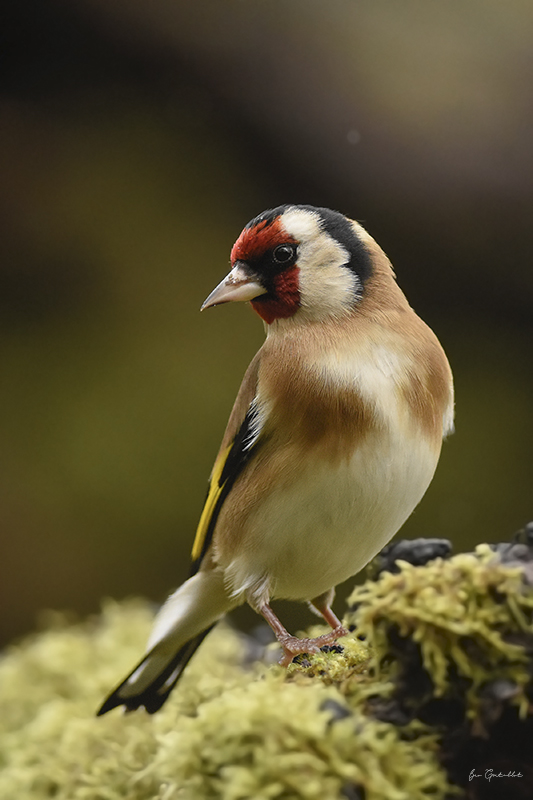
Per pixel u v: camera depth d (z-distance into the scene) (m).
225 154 12.80
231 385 11.79
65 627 7.22
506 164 11.84
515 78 12.02
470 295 12.18
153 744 4.57
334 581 5.23
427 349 4.89
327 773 3.34
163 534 11.20
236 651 6.27
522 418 11.48
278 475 4.78
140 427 11.60
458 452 11.30
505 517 10.98
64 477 11.42
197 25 12.74
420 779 3.45
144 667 5.40
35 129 12.98
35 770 4.64
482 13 12.55
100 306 12.29
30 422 11.65
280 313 5.09
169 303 12.29
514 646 3.48
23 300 12.31
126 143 12.93
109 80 13.13
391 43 12.45
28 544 11.07
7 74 13.18
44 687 6.07
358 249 5.10
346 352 4.79
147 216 12.62
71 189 12.73
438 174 12.02
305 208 5.22
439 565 3.79
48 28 12.88
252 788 3.29
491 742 3.53
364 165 12.13
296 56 12.52
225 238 12.49
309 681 3.99
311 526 4.82
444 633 3.54
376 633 3.72
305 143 12.35
